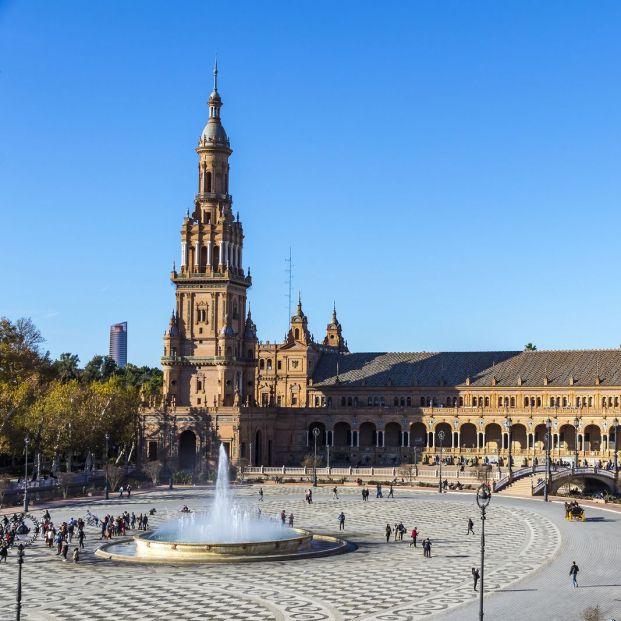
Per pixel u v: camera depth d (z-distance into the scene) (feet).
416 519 474.90
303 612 282.97
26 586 316.81
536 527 441.68
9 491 526.98
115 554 367.66
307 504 534.37
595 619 257.96
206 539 397.19
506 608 286.25
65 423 617.62
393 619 274.57
